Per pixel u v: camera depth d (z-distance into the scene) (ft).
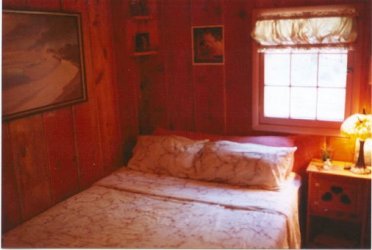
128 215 8.22
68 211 8.48
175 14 11.02
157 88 11.75
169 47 11.31
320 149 10.08
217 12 10.52
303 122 10.19
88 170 10.14
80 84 9.58
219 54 10.74
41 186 8.70
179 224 7.75
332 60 9.61
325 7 9.20
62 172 9.30
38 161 8.58
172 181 9.86
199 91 11.24
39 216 8.32
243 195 8.89
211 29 10.68
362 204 9.01
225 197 8.82
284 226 7.74
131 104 11.61
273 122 10.55
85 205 8.73
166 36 11.27
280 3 9.72
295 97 10.21
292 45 9.69
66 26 9.01
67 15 9.01
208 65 10.94
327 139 9.98
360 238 9.48
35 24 8.14
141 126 12.14
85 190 9.59
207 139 10.96
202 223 7.75
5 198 7.85
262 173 9.23
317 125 10.03
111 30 10.76
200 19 10.76
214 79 10.97
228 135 11.13
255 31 9.99
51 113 8.84
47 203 8.89
